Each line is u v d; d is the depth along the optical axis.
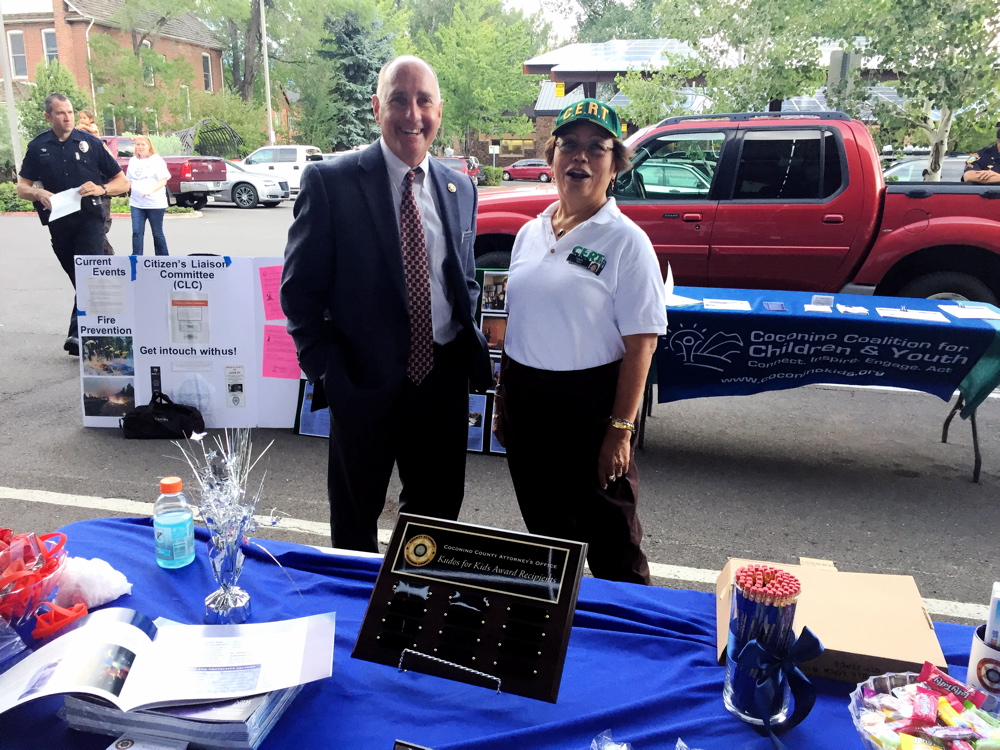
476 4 37.12
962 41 7.55
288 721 1.29
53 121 5.48
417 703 1.34
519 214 5.97
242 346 4.48
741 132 5.66
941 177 8.54
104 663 1.28
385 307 2.28
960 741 1.12
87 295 4.43
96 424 4.57
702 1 8.73
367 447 2.37
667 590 1.75
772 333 3.91
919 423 5.02
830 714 1.33
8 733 1.26
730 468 4.25
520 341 2.28
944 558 3.29
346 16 34.44
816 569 1.64
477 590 1.42
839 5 7.96
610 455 2.22
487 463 4.32
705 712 1.33
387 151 2.29
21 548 1.49
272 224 15.87
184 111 28.17
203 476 1.88
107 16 28.77
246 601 1.56
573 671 1.44
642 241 2.14
